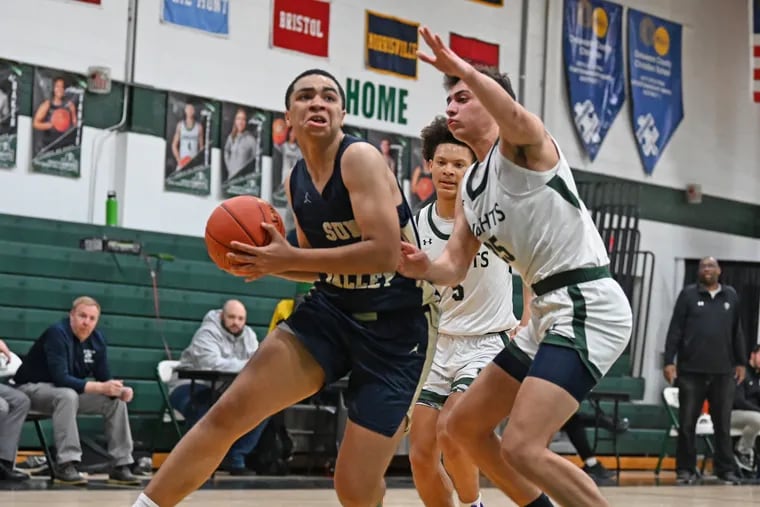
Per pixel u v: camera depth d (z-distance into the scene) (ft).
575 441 43.24
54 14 40.37
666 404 48.34
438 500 19.38
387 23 49.78
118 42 41.93
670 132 60.59
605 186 55.77
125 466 32.73
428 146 20.06
